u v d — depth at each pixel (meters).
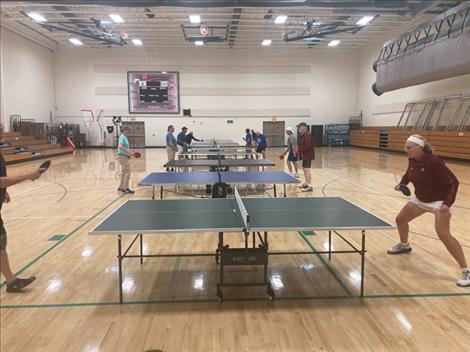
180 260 4.04
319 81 22.19
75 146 21.14
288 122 22.33
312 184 8.84
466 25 10.23
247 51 21.66
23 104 17.73
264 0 11.63
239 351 2.38
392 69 14.03
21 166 12.81
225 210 3.55
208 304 3.03
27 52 18.11
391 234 4.87
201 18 15.44
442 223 3.36
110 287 3.35
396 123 18.17
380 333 2.58
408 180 3.73
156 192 8.02
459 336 2.54
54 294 3.21
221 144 15.52
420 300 3.07
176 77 21.59
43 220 5.66
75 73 21.38
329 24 15.52
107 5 11.77
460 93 13.79
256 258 3.08
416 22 15.77
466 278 3.34
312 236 4.80
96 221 5.59
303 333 2.59
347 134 22.30
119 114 21.73
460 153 12.48
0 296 3.17
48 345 2.45
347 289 3.28
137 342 2.48
